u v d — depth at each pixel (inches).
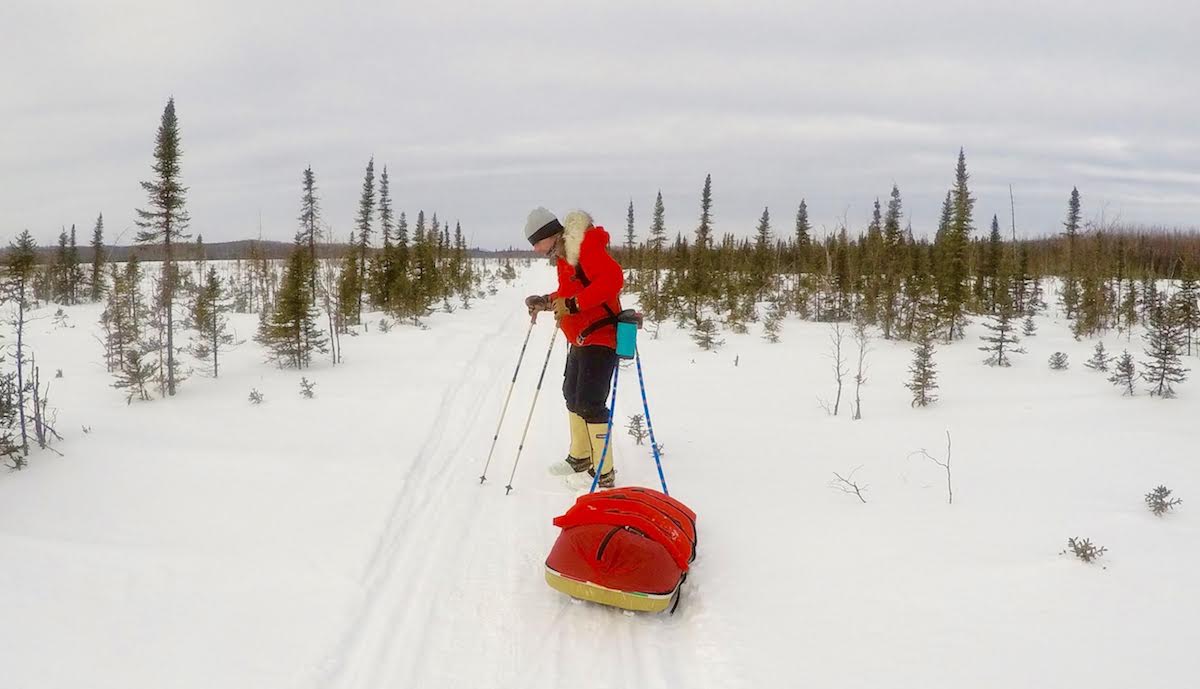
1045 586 139.9
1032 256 1149.1
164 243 346.9
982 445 263.7
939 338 586.2
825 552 164.7
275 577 151.3
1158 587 137.2
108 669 115.0
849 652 121.1
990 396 365.7
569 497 210.4
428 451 257.0
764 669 117.9
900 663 116.3
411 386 373.4
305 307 444.8
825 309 763.4
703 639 130.0
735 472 232.8
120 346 374.9
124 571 149.9
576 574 136.9
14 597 136.4
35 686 109.0
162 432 263.4
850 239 1021.2
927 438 277.6
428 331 633.0
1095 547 156.4
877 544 168.1
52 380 363.9
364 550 166.4
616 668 122.5
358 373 414.3
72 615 131.4
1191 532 167.0
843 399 366.6
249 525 179.0
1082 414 310.2
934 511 190.4
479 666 123.6
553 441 276.1
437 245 1464.1
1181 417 296.7
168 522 178.7
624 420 311.1
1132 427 283.1
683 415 324.5
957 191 962.7
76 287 915.4
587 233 200.7
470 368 439.5
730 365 482.0
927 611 133.6
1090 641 118.8
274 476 216.8
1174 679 106.3
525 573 160.4
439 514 195.6
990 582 143.4
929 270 754.8
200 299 506.9
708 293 799.1
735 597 144.6
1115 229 1034.1
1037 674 110.0
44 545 159.9
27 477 206.4
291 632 130.2
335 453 244.8
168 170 342.6
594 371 207.0
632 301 1007.0
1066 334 605.3
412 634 133.5
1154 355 349.7
